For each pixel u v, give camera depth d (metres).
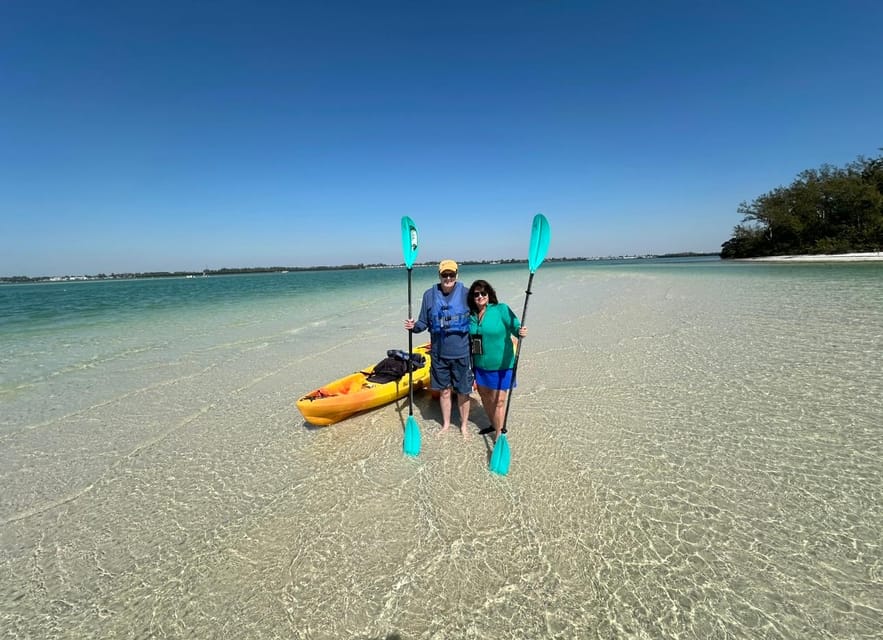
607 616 2.62
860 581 2.74
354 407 5.57
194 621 2.78
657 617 2.59
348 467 4.56
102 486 4.48
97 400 7.14
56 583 3.17
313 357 9.60
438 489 4.04
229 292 37.38
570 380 6.90
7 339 12.96
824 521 3.30
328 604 2.83
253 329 14.01
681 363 7.38
